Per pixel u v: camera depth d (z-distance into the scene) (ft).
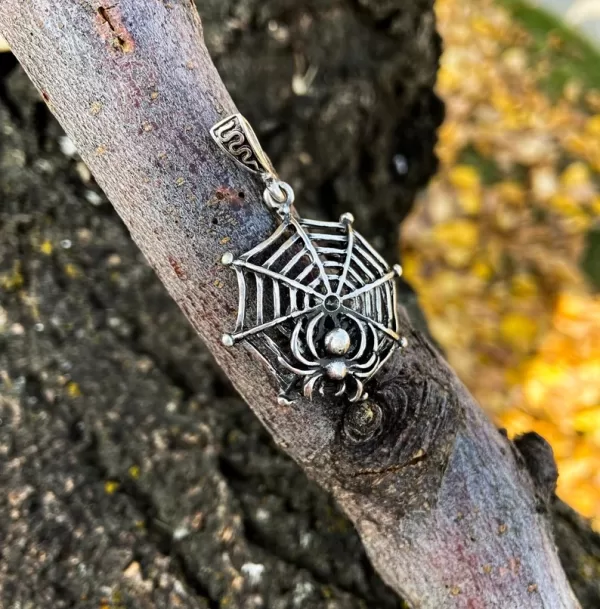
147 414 0.49
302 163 0.68
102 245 0.56
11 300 0.51
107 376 0.50
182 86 0.29
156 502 0.45
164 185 0.30
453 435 0.34
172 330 0.54
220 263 0.30
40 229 0.54
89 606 0.40
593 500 0.71
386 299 0.33
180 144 0.29
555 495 0.53
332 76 0.69
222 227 0.30
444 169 0.90
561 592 0.36
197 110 0.30
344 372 0.30
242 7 0.64
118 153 0.30
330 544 0.46
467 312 0.82
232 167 0.30
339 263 0.32
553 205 0.89
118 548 0.43
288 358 0.31
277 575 0.44
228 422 0.50
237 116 0.28
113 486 0.45
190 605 0.41
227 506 0.46
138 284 0.55
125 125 0.29
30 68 0.30
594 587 0.47
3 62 0.57
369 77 0.70
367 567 0.46
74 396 0.48
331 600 0.44
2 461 0.44
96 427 0.47
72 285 0.53
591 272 0.85
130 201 0.30
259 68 0.66
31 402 0.47
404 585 0.37
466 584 0.35
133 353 0.51
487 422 0.38
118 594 0.41
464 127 0.94
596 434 0.75
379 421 0.32
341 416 0.33
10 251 0.52
